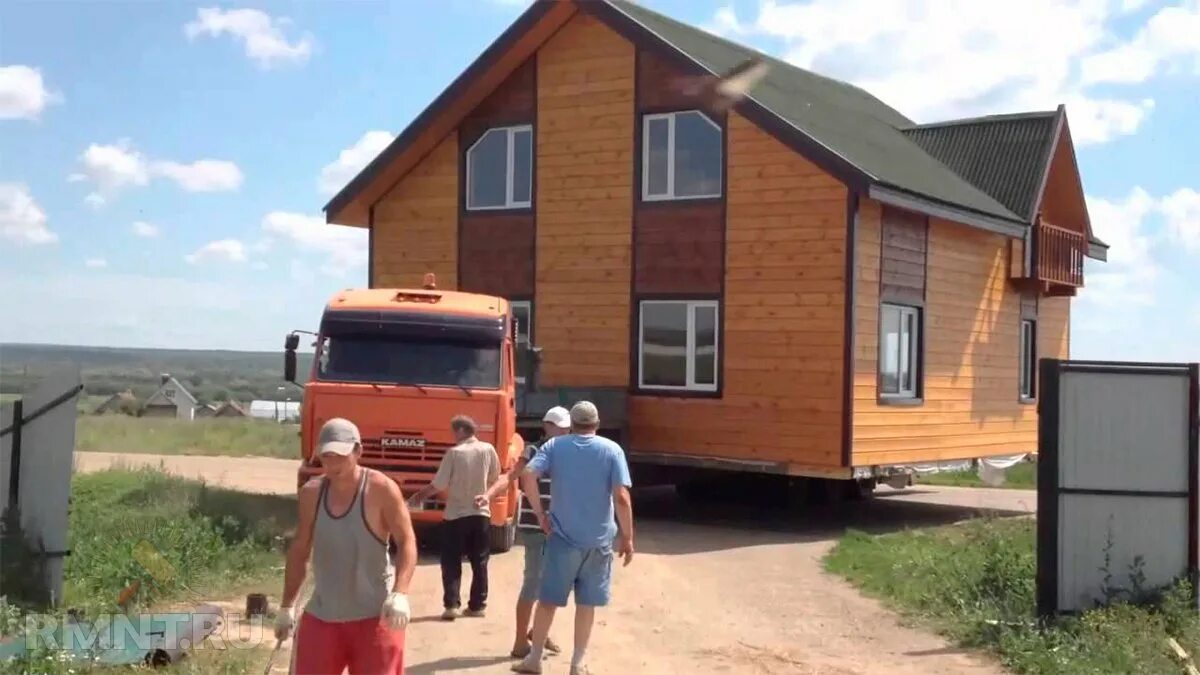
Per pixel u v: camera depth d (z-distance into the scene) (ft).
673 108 65.77
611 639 35.14
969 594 39.63
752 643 35.14
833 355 60.59
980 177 80.33
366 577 21.39
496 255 71.67
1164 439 36.14
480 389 47.60
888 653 34.01
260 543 45.75
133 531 43.47
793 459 61.62
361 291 51.44
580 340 68.69
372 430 46.98
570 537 29.66
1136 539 36.17
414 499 38.11
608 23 66.33
